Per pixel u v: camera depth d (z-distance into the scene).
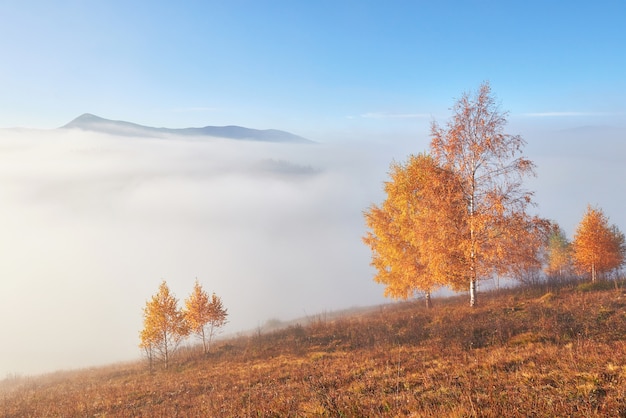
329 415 9.05
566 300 18.53
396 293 26.00
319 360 17.64
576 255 32.72
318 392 11.45
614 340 12.89
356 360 15.87
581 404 7.55
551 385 9.02
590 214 31.73
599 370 9.47
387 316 24.83
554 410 7.36
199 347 31.12
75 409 15.80
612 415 6.89
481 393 8.97
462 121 20.30
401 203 24.12
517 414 7.17
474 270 20.19
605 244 30.77
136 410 14.24
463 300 24.86
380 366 14.06
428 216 20.89
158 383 19.42
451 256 20.69
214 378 17.91
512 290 24.11
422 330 19.02
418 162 24.41
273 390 13.20
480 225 19.22
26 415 16.34
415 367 13.05
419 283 24.02
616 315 15.16
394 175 25.27
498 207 18.94
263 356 21.88
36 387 26.67
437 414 7.78
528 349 12.96
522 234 19.00
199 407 12.79
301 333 25.47
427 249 20.92
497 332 15.87
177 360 27.27
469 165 20.33
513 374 10.23
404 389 10.73
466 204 20.27
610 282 21.39
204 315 28.14
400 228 24.58
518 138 19.34
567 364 10.32
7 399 21.73
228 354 24.88
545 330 15.05
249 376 16.88
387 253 25.30
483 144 19.70
